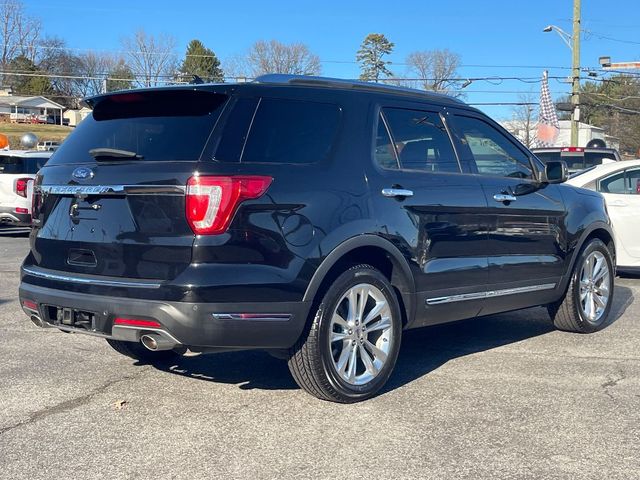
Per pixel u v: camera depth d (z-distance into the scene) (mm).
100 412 4699
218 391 5125
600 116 62562
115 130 4828
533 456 4031
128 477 3750
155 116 4715
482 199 5648
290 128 4688
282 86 4789
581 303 6824
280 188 4422
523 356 6121
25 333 6762
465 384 5316
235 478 3738
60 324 4672
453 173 5574
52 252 4832
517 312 8078
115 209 4477
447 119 5734
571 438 4297
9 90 80688
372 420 4559
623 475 3801
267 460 3957
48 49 76875
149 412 4699
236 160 4363
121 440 4230
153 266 4285
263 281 4289
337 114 4973
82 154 4867
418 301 5188
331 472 3812
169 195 4246
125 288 4305
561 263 6500
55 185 4812
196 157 4316
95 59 76812
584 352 6270
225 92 4555
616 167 10094
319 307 4586
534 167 6402
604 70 35625
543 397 5023
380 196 4934
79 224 4648
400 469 3854
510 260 5918
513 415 4668
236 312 4219
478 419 4590
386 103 5297
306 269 4453
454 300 5457
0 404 4840
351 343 4797
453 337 6840
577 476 3787
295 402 4887
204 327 4156
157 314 4168
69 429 4402
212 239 4188
